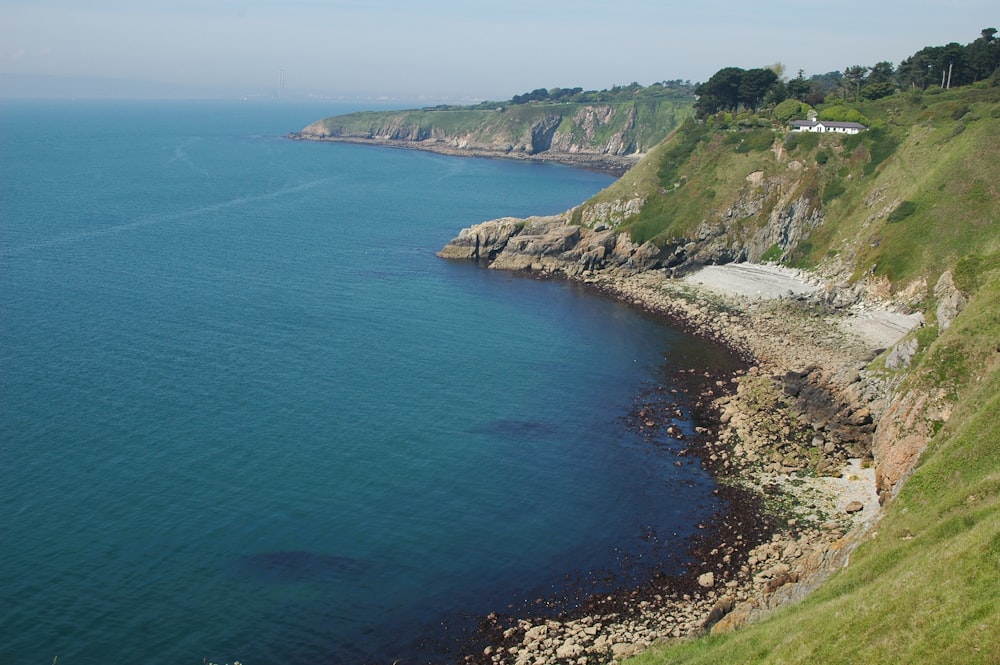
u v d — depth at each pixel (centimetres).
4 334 10656
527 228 17062
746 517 6850
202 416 8481
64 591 5619
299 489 7144
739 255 15225
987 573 3634
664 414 9031
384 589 5862
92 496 6812
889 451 7238
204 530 6444
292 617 5525
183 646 5197
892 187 13838
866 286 12219
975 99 16012
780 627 4288
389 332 11700
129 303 12425
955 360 7219
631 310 13300
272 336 11212
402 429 8469
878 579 4316
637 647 5159
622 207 16888
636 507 7056
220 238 17925
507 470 7681
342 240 18350
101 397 8800
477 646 5316
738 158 16575
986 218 11775
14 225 18250
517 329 12106
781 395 9281
